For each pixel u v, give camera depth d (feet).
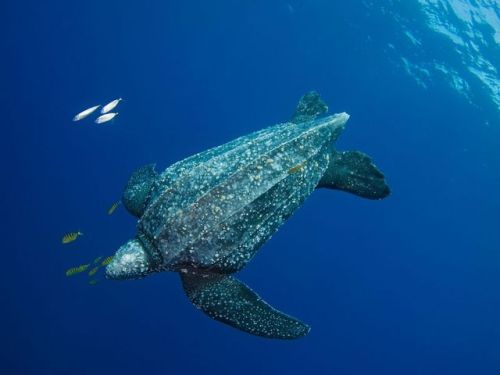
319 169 11.14
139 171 11.94
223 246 10.10
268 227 10.50
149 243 10.34
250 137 10.98
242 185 10.06
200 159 10.68
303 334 11.02
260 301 10.98
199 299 10.91
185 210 9.93
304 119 12.08
